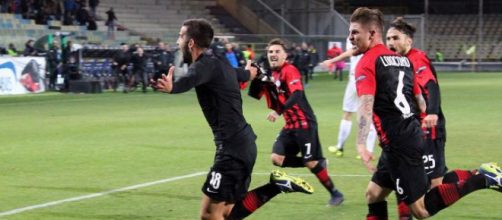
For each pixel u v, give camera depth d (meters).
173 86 6.05
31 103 27.34
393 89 6.61
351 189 10.64
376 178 7.11
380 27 6.73
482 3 65.06
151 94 32.81
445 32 64.38
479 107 24.69
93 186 10.91
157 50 34.12
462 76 49.44
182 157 13.86
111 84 34.97
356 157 13.92
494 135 16.98
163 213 9.05
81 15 45.19
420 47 60.53
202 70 6.32
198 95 6.62
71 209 9.30
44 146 15.45
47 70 33.66
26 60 32.78
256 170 12.30
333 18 54.47
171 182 11.20
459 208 9.29
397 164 6.65
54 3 44.81
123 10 50.41
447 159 13.49
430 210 6.80
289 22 56.56
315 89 35.81
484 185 6.88
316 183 11.12
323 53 50.62
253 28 54.94
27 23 42.81
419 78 8.09
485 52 62.91
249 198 7.30
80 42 38.47
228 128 6.56
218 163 6.61
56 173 12.09
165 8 52.91
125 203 9.68
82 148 15.13
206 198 6.73
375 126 6.77
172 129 18.70
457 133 17.41
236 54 35.97
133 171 12.26
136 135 17.41
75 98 30.00
